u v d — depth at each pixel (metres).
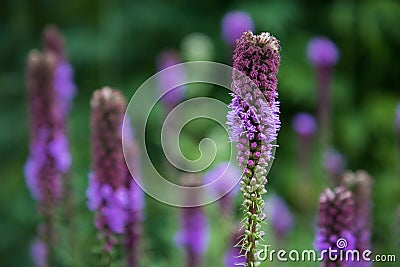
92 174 5.00
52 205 6.30
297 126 8.88
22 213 10.23
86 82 11.54
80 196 6.70
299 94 11.13
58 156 6.27
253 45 3.18
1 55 12.19
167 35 11.96
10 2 12.27
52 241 6.34
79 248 6.41
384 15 11.81
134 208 5.14
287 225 7.28
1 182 10.97
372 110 11.51
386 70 12.20
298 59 11.46
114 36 11.29
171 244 7.19
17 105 11.66
